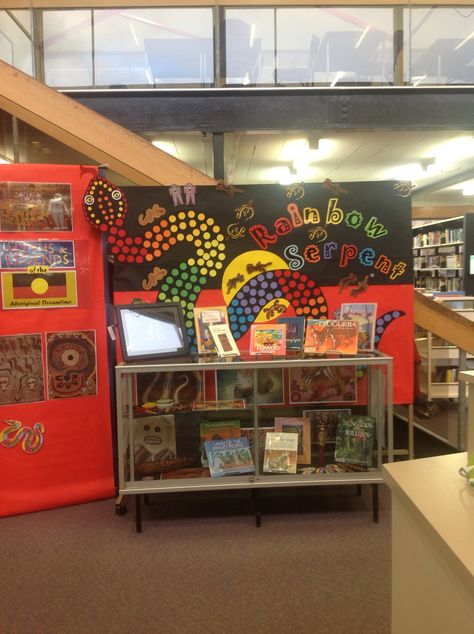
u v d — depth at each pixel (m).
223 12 5.15
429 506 1.02
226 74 5.22
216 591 2.04
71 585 2.10
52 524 2.65
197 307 2.87
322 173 8.52
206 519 2.69
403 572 1.15
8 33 5.11
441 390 4.41
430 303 3.18
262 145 6.42
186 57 5.21
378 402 2.79
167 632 1.81
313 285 2.90
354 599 1.98
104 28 5.13
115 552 2.36
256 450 2.61
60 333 2.83
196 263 2.86
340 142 6.48
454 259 9.07
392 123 5.29
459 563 0.84
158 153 3.28
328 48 5.27
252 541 2.45
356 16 5.22
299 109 5.23
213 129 5.20
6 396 2.75
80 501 2.88
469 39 5.32
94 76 5.20
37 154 5.36
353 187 2.88
